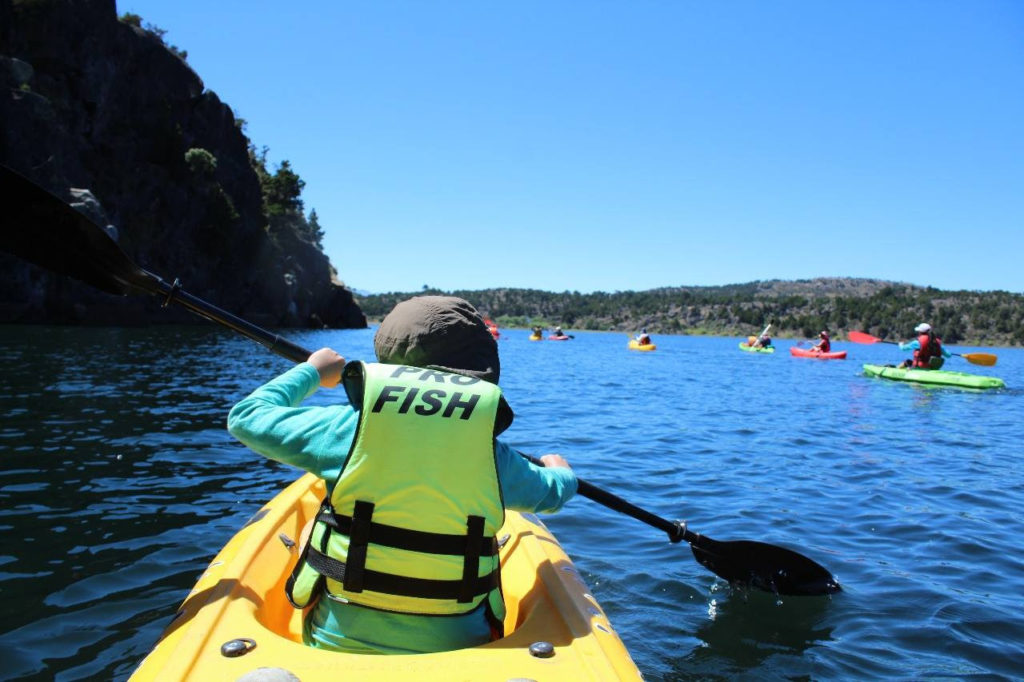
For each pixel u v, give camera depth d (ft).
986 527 16.76
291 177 180.34
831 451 26.71
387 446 5.84
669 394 48.08
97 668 9.01
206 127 141.90
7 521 14.21
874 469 23.43
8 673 8.82
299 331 148.77
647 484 20.45
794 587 12.39
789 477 21.86
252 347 69.41
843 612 11.77
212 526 14.40
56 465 18.49
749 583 12.20
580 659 6.04
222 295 142.82
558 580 8.03
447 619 6.08
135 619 10.34
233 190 146.30
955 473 23.07
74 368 40.47
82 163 110.93
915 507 18.49
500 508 6.19
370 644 5.96
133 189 120.16
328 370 7.20
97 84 111.86
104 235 8.47
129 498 16.06
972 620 11.50
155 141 126.11
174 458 19.90
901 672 9.82
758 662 10.04
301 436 6.15
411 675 5.47
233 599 6.85
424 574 5.92
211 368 46.11
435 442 5.87
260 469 19.22
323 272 186.80
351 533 5.93
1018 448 28.30
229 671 5.44
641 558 13.98
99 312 94.68
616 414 35.96
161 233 126.62
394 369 6.10
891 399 47.01
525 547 9.52
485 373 6.61
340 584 6.00
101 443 21.21
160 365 45.93
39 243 8.83
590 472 21.81
